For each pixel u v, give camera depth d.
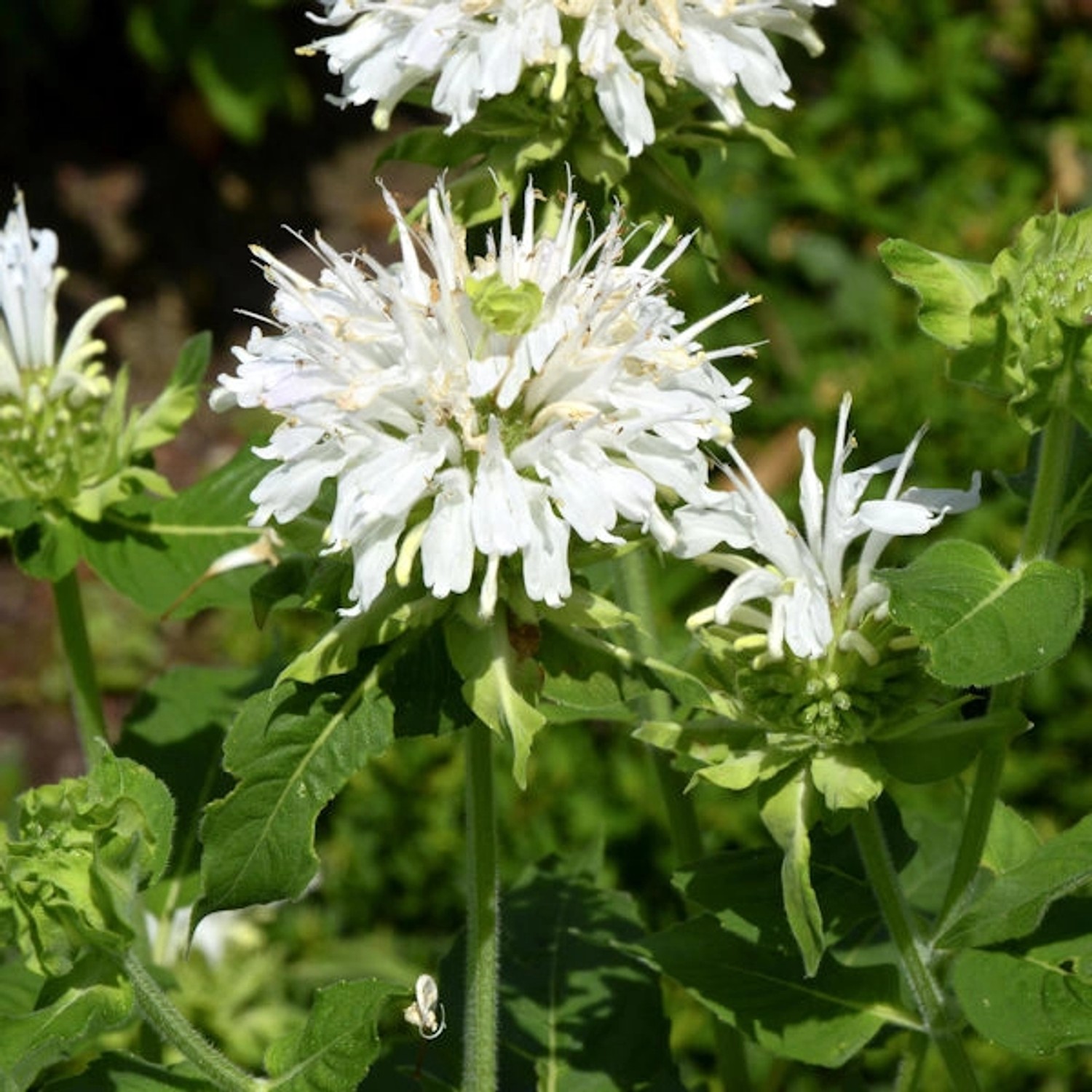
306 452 0.40
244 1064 0.63
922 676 0.42
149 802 0.42
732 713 0.42
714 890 0.44
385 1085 0.47
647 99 0.45
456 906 0.79
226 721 0.51
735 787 0.41
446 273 0.41
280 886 0.41
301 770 0.41
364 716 0.41
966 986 0.42
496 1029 0.44
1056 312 0.40
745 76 0.44
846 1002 0.44
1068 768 0.79
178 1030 0.42
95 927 0.41
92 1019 0.41
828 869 0.44
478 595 0.41
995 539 0.83
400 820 0.79
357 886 0.79
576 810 0.78
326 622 0.83
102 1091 0.43
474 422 0.40
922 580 0.40
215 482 0.48
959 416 0.87
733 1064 0.49
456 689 0.41
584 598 0.41
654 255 0.47
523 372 0.40
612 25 0.44
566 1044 0.48
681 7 0.44
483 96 0.43
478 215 0.44
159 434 0.48
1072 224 0.41
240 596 0.48
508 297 0.40
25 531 0.48
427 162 0.46
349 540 0.40
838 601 0.42
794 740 0.42
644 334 0.41
